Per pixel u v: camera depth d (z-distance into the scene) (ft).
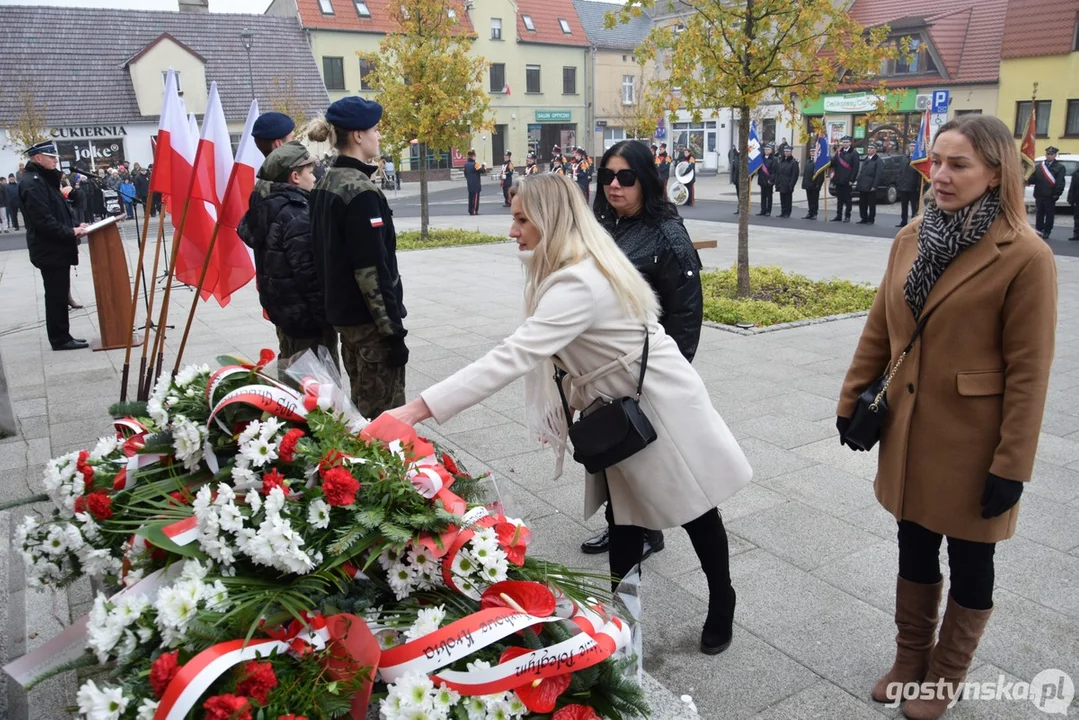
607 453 8.80
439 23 52.80
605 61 169.58
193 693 5.18
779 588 11.75
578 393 9.29
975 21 107.24
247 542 6.01
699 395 9.24
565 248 8.64
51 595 11.03
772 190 72.28
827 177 72.38
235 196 14.23
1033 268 7.68
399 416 7.55
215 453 7.19
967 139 7.75
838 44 31.32
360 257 12.82
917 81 108.27
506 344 8.20
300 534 6.18
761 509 14.23
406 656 5.85
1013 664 10.01
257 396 6.97
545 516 14.02
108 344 26.03
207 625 5.61
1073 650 10.26
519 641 6.30
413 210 89.30
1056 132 99.40
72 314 33.04
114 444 8.05
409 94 53.06
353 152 13.25
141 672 5.56
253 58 125.70
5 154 106.42
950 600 8.95
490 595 6.35
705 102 31.71
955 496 8.36
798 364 23.59
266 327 29.45
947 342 8.26
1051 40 98.12
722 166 150.92
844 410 9.55
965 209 7.97
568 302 8.41
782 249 50.39
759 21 30.63
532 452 16.84
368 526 6.19
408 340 26.89
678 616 11.12
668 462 9.07
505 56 156.46
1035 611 11.09
